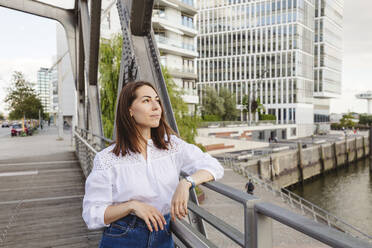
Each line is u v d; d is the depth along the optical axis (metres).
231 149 38.81
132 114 1.32
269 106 68.00
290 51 65.50
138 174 1.29
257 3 68.31
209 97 49.12
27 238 4.16
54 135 32.25
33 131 37.62
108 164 1.27
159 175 1.33
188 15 38.94
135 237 1.29
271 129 54.16
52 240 4.08
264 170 32.84
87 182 1.28
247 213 1.05
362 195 33.91
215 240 6.92
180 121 17.56
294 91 65.38
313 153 46.03
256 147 42.78
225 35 71.25
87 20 7.30
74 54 10.47
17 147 18.14
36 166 10.58
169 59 36.44
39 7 9.83
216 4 72.06
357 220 24.64
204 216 1.38
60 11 10.26
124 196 1.28
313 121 73.62
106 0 22.70
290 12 65.44
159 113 1.33
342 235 0.70
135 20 3.19
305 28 68.44
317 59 79.44
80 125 10.91
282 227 7.50
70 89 29.67
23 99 32.34
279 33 66.50
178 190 1.22
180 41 36.94
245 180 20.34
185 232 1.37
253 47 68.69
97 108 6.98
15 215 5.16
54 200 6.12
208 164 1.36
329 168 51.12
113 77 14.12
